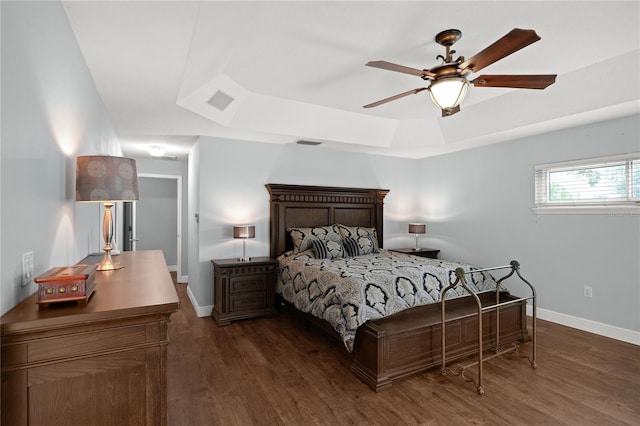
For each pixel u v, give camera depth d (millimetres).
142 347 1255
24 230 1280
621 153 3375
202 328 3830
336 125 4293
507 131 3961
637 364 2896
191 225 5121
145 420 1256
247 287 4078
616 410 2246
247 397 2404
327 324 3178
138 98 2867
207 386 2553
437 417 2180
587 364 2904
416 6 2018
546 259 4039
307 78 3135
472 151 4988
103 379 1196
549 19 2141
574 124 3637
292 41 2451
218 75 3021
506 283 4465
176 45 2006
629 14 2082
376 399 2385
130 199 1910
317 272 3449
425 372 2781
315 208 4965
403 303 2938
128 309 1205
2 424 1048
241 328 3832
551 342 3377
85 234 2428
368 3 1988
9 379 1062
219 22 2039
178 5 1634
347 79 3156
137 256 2602
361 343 2707
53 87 1581
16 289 1212
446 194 5430
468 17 2123
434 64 2816
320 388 2529
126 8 1661
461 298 3465
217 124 3670
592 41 2422
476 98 3627
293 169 4883
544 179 4066
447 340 2906
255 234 4602
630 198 3352
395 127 4664
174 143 4664
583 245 3703
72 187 1954
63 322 1105
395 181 5805
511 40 1764
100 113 2816
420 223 5918
